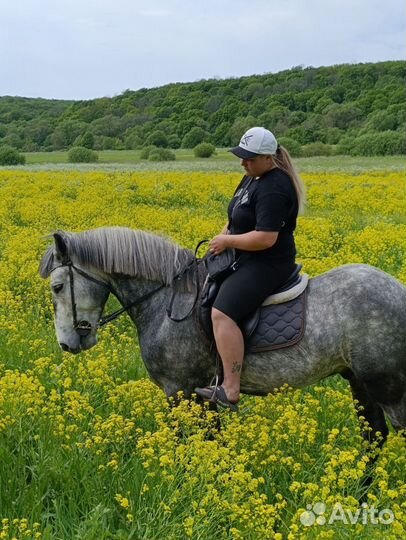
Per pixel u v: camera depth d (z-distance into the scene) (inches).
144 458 203.6
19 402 229.6
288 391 214.4
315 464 206.8
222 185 1105.4
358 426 231.0
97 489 197.9
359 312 201.5
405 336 201.0
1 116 4810.5
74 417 232.2
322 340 204.1
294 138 3149.6
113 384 263.3
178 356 220.7
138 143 3639.3
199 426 219.1
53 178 1267.2
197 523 174.6
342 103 3440.0
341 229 679.1
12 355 307.0
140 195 952.3
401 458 196.9
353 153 2711.6
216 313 206.7
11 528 178.7
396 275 460.8
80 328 228.4
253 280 206.1
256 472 208.8
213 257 213.5
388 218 772.0
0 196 954.7
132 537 179.3
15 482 199.8
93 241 225.1
